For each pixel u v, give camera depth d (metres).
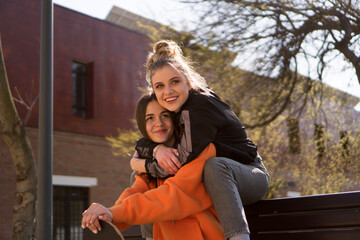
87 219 1.52
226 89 7.63
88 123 11.66
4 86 5.42
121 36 12.79
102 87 12.13
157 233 1.77
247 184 1.78
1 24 10.25
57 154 10.88
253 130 7.75
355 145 7.16
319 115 7.46
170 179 1.67
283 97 7.49
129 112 12.58
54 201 10.84
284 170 8.28
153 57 2.04
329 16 6.70
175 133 1.85
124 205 1.60
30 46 10.66
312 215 1.84
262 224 2.00
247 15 7.12
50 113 4.36
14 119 5.52
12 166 9.98
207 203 1.71
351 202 1.73
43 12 4.51
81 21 11.95
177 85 1.78
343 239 1.73
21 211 5.43
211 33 7.32
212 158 1.68
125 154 9.09
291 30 7.00
